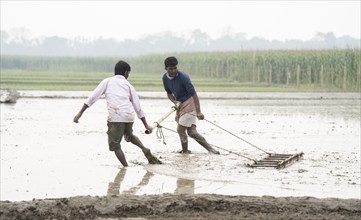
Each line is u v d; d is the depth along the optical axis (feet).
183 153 52.47
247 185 38.73
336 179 40.93
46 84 179.11
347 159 49.90
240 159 49.26
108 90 45.11
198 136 52.75
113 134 44.93
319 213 30.66
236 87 183.11
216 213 30.50
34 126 72.38
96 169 43.70
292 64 213.87
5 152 50.85
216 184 38.99
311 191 37.01
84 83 188.14
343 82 186.29
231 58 265.95
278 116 92.63
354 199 32.68
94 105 111.96
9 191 36.09
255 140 62.64
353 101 130.21
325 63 197.26
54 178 40.14
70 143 57.41
